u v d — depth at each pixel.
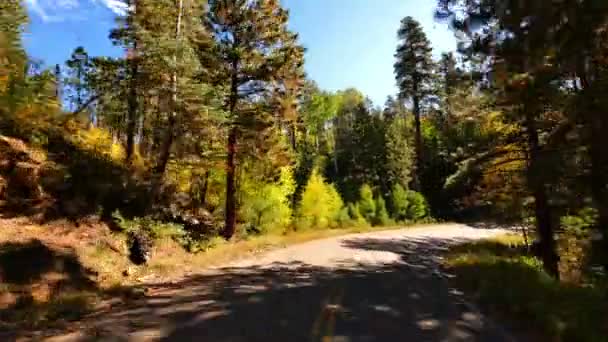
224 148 23.06
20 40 19.36
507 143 16.02
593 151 11.47
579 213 14.88
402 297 10.53
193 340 7.13
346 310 9.12
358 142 69.31
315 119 75.69
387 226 39.59
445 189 19.44
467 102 16.62
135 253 14.62
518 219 21.33
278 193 27.95
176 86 19.80
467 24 14.94
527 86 13.18
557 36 10.79
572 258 17.28
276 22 23.23
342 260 17.70
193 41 22.03
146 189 19.67
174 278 13.08
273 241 23.16
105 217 16.38
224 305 9.52
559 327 7.40
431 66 50.31
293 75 23.38
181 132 20.55
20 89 18.95
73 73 31.89
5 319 8.16
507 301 9.42
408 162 56.81
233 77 23.06
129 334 7.43
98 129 27.39
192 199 25.05
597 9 9.74
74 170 17.70
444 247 25.25
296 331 7.62
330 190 40.62
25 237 12.72
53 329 7.73
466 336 7.49
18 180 15.46
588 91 11.20
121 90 24.88
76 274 11.60
